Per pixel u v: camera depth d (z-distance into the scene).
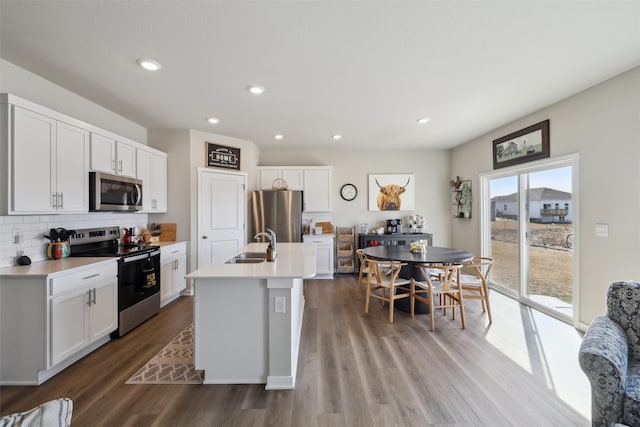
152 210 3.81
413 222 5.51
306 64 2.33
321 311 3.54
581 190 2.86
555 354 2.45
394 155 5.66
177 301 3.90
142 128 4.05
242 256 3.07
